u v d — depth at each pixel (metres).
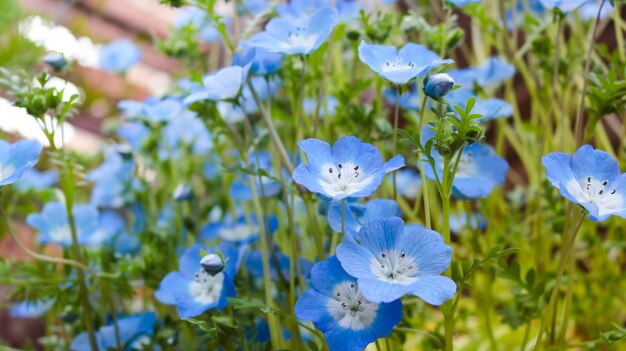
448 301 0.29
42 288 0.37
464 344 0.43
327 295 0.29
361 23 0.38
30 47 0.55
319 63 0.37
